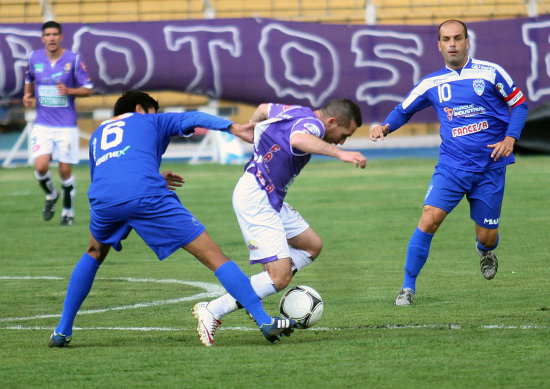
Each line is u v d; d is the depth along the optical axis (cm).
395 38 6244
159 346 1727
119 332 1892
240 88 6291
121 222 1717
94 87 6275
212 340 1725
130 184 1691
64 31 6234
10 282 2612
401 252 3053
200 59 6262
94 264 1769
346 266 2789
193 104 6906
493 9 7088
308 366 1505
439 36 2261
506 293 2252
